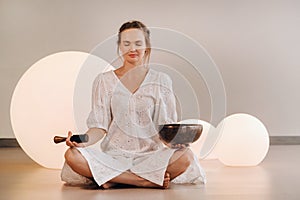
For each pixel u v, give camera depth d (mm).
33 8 4953
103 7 4996
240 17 5066
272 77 5090
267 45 5086
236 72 5062
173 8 5031
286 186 2217
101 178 2094
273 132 5086
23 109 2809
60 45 4973
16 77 4941
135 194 1999
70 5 4973
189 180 2289
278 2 5086
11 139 4875
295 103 5109
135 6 5016
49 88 2770
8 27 4938
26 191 2115
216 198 1911
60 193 2053
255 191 2080
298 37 5105
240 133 2994
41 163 2963
